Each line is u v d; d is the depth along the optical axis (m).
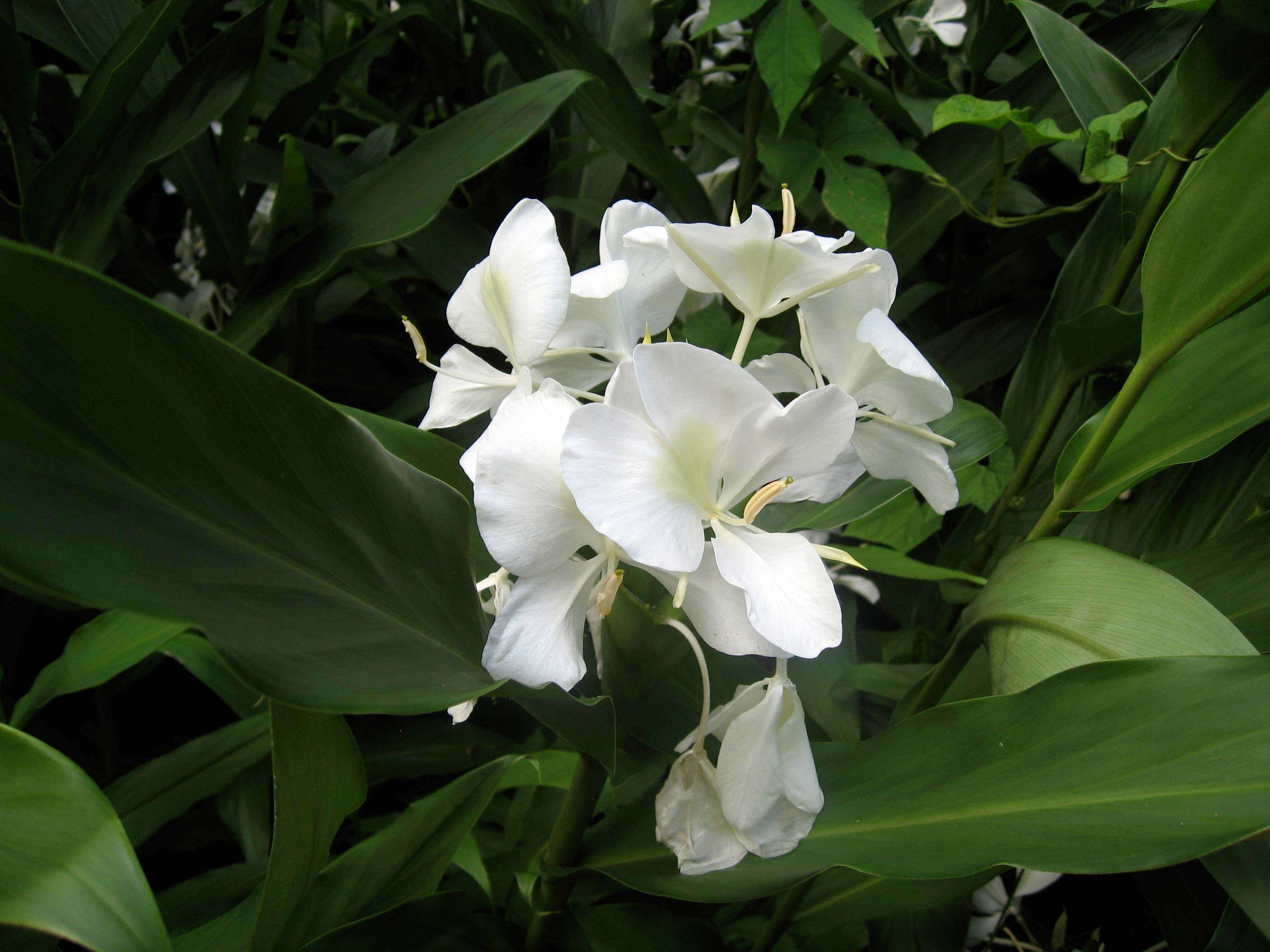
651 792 0.45
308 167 0.78
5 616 0.71
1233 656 0.35
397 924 0.43
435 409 0.42
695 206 0.72
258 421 0.30
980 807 0.36
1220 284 0.39
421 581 0.34
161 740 0.85
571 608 0.34
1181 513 0.57
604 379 0.42
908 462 0.42
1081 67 0.59
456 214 0.74
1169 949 0.55
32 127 0.79
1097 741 0.36
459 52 0.91
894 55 0.93
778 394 0.65
